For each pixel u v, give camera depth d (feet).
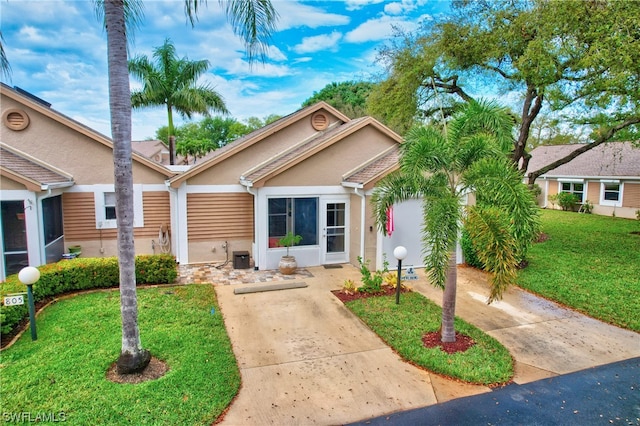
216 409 16.67
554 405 17.75
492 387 19.19
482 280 36.81
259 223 39.73
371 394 18.42
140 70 67.10
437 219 21.09
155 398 17.07
